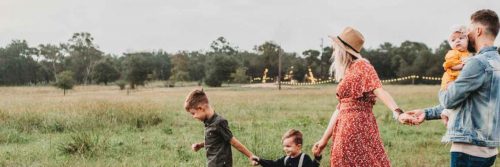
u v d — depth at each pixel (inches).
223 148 228.2
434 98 1192.2
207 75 2992.1
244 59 4052.7
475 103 170.1
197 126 600.7
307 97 1285.7
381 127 574.6
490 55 169.6
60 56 4739.2
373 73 198.8
